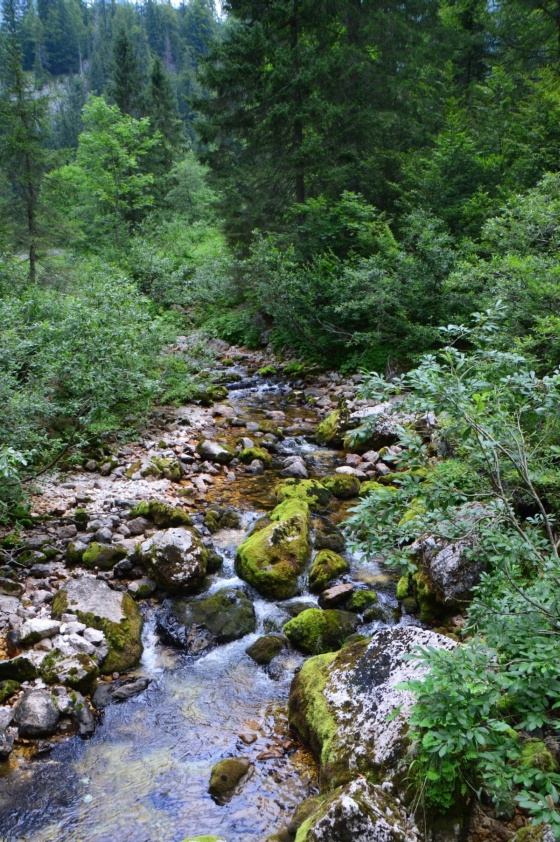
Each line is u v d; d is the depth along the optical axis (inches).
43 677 189.8
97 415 368.8
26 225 701.3
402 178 700.0
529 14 842.2
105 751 171.3
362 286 549.6
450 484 135.4
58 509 301.7
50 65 3927.2
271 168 729.0
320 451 419.8
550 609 118.0
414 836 124.4
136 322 450.3
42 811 150.5
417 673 156.2
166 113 1435.8
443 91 829.8
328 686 173.6
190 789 157.9
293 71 682.2
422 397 128.0
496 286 326.6
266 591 248.4
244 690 198.4
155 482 351.3
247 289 788.6
